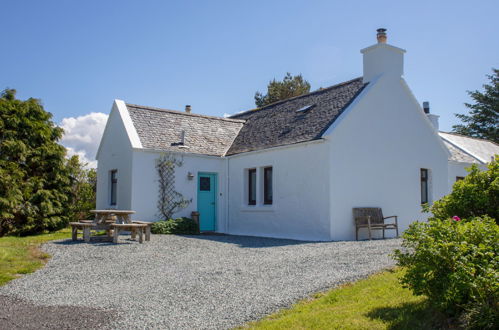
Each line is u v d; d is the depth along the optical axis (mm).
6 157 15633
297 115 17375
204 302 6242
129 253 10758
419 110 17094
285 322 5105
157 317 5582
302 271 8031
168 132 18266
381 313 5207
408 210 16203
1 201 14523
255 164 17156
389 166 15719
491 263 4285
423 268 4684
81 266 9109
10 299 6574
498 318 4172
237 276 7914
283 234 15555
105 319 5523
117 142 18125
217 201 18531
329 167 13859
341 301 5906
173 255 10578
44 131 17016
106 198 19000
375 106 15477
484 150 25406
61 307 6113
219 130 20172
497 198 6914
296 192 15125
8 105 16172
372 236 14930
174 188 17234
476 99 44156
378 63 15914
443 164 18000
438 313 4926
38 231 16766
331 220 13719
